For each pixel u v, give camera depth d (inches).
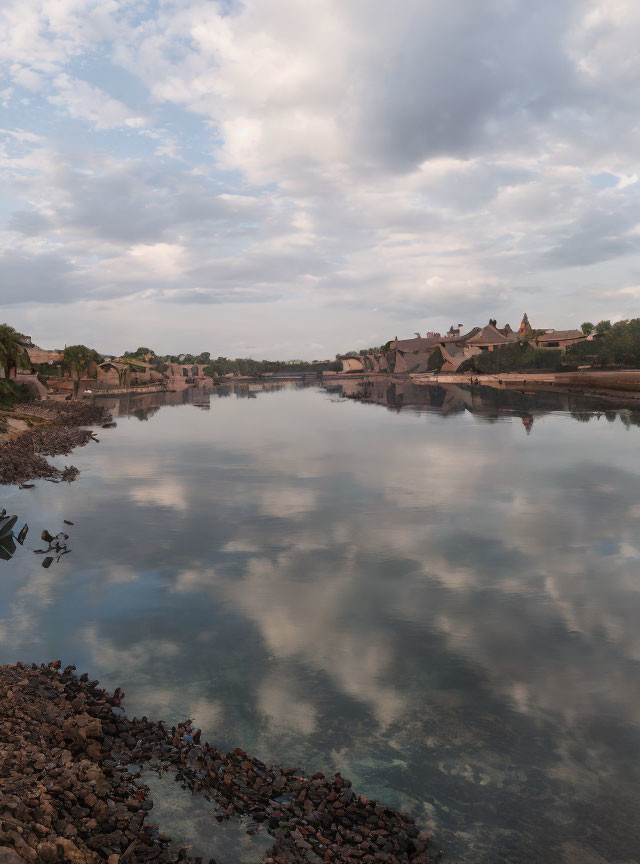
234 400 5324.8
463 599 713.6
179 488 1386.6
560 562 840.3
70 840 312.8
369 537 976.3
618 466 1573.6
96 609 695.1
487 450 1903.3
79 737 424.8
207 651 586.9
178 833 344.5
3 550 918.4
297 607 696.4
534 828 351.6
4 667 540.7
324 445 2103.8
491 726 456.1
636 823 354.3
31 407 3395.7
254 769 407.5
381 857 326.0
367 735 446.0
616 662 555.5
